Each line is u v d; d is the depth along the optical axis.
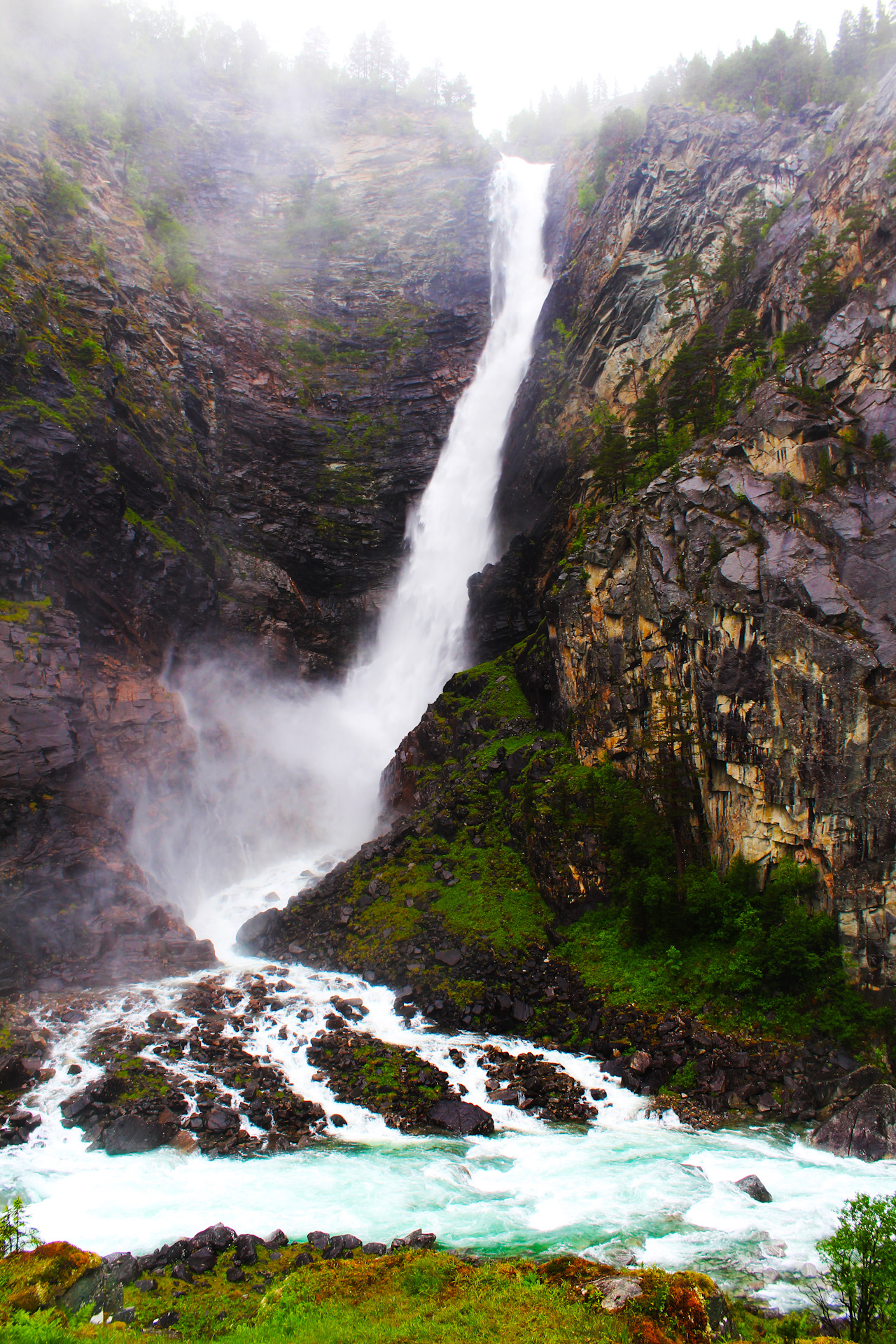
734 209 53.00
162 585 48.47
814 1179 20.47
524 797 38.50
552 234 77.25
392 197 82.06
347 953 34.88
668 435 44.28
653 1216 18.52
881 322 35.31
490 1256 16.72
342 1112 24.44
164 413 55.47
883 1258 13.39
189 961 34.28
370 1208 19.02
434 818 41.06
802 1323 13.94
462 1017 29.70
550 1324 12.04
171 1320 14.18
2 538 39.28
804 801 29.25
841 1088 24.16
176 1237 17.75
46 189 56.62
